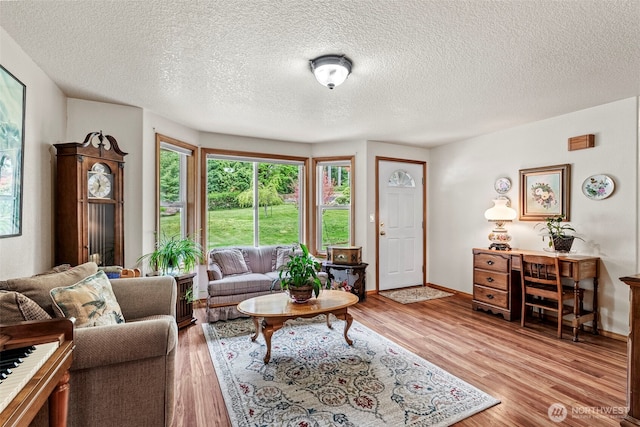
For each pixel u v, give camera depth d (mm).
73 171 2447
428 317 3576
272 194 4684
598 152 3111
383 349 2699
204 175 4145
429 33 1852
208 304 3416
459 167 4598
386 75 2422
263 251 4188
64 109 2795
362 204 4582
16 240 1946
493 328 3229
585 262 2965
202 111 3297
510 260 3443
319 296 2916
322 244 4840
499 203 3799
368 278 4590
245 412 1834
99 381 1418
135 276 2646
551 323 3381
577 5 1594
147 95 2846
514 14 1671
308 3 1582
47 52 2076
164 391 1523
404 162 4918
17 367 963
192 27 1800
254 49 2049
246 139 4402
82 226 2479
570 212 3328
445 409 1866
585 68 2301
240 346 2781
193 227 4012
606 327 3029
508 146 3943
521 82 2551
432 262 5023
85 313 1617
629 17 1687
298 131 4113
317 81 2537
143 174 3178
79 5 1602
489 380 2201
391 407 1885
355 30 1822
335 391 2057
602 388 2105
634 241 2871
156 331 1473
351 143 4652
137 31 1840
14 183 1902
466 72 2367
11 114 1867
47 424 1229
